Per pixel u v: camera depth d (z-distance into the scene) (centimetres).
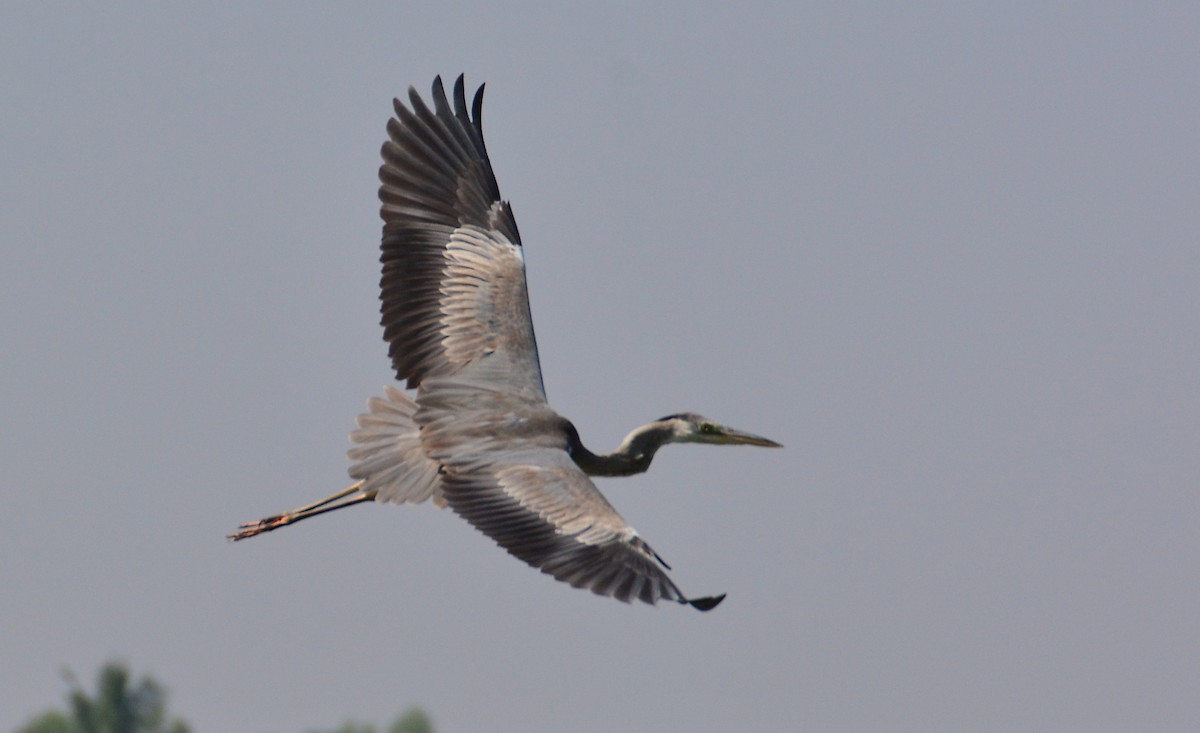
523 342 1605
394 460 1622
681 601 1362
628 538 1426
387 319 1620
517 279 1642
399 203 1639
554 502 1466
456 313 1612
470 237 1652
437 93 1675
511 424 1545
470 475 1509
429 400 1561
